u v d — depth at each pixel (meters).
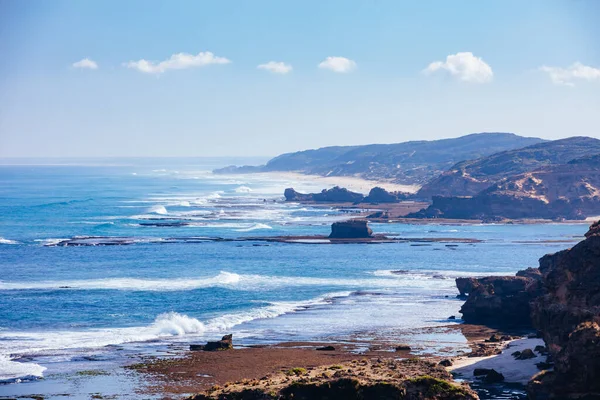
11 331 74.31
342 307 89.38
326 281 109.50
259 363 62.19
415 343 70.38
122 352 66.56
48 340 70.62
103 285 102.81
